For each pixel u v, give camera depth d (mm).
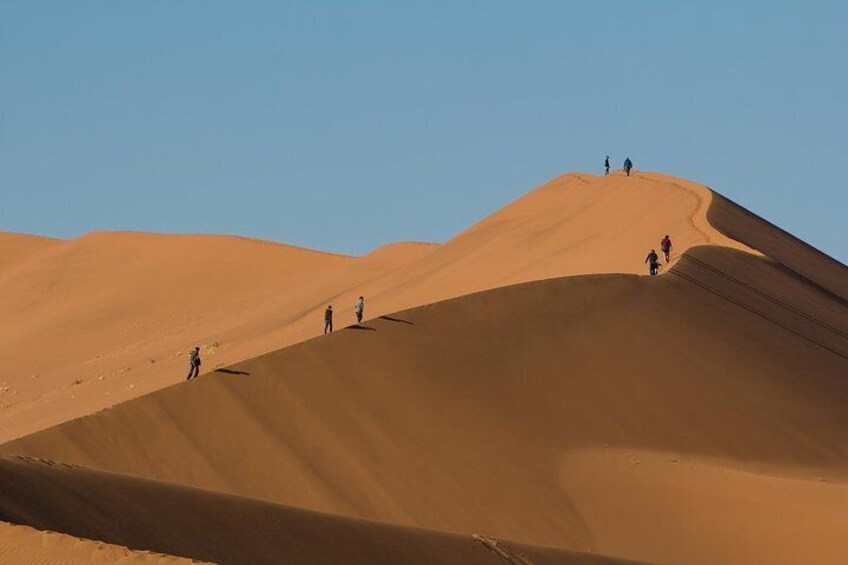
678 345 188750
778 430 177375
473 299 185875
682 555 151625
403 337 174625
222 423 156250
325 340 170500
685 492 158875
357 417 161000
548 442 164500
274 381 162750
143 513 96688
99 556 79125
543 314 186375
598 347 182750
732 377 186000
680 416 174750
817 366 199750
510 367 174625
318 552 100125
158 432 153500
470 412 165500
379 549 105750
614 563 123625
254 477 151500
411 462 157375
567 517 155000
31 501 91562
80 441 150250
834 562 147750
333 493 151375
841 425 183125
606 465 162625
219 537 96688
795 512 154625
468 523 151750
